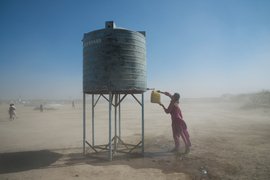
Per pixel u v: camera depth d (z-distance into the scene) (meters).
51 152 9.13
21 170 6.78
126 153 8.52
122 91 8.36
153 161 7.48
